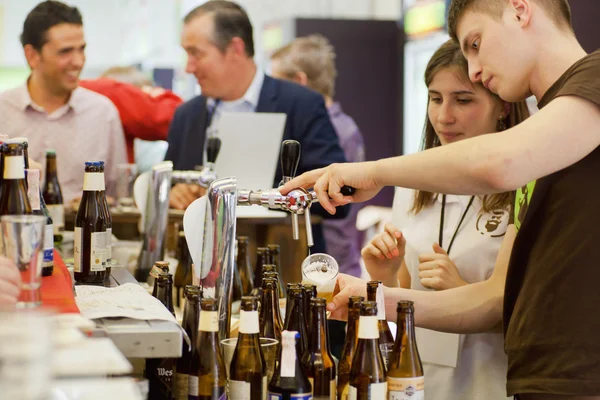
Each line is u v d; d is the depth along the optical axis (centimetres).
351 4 755
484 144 150
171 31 1113
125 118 445
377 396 148
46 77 402
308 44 510
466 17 171
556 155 149
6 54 1238
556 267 161
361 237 597
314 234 342
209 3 363
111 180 431
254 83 366
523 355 166
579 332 158
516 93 169
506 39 165
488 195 221
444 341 220
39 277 142
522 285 171
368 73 633
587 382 156
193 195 318
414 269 236
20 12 1240
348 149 507
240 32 357
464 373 220
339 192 167
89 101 424
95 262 196
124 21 1297
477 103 217
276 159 320
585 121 149
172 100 459
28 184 174
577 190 160
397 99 636
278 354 151
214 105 373
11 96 410
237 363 152
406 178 159
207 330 151
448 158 153
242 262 251
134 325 146
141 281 258
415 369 154
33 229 139
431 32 587
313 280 179
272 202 171
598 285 157
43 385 99
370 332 149
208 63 356
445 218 232
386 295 195
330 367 158
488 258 221
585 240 158
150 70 798
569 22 169
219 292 170
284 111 359
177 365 156
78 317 134
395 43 636
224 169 316
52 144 414
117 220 347
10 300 129
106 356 111
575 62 161
